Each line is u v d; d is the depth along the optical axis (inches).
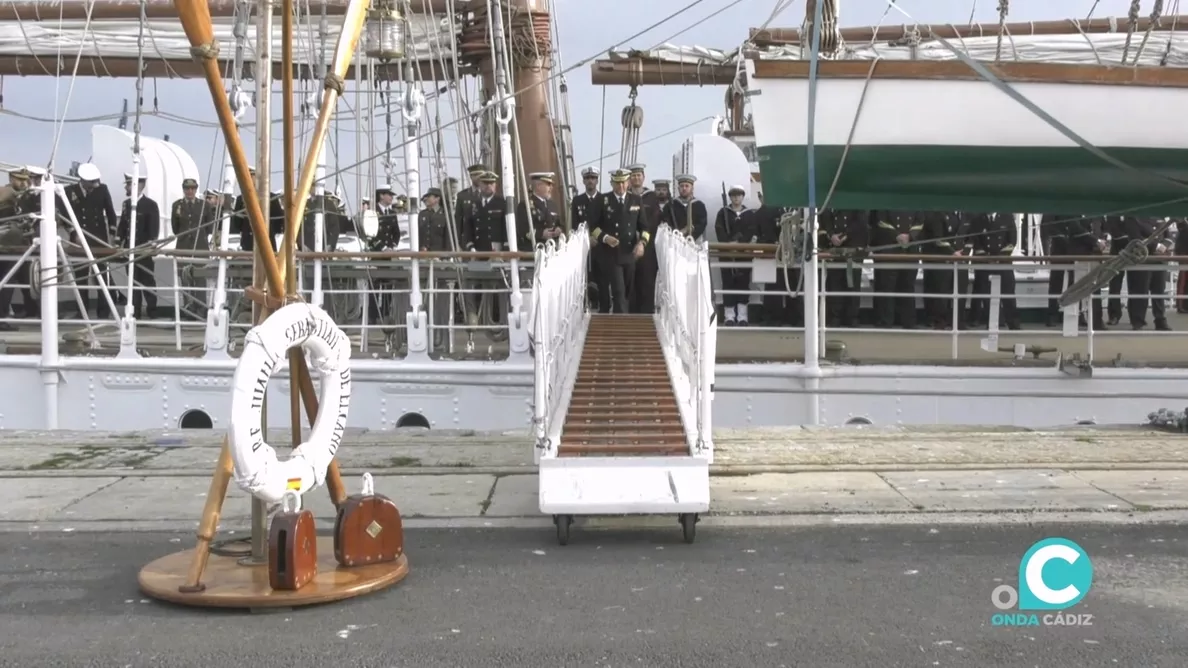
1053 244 484.4
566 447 228.1
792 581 188.9
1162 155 307.3
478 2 491.8
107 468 287.6
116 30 507.8
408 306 427.8
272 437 334.0
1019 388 369.4
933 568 195.9
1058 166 313.0
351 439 329.1
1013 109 305.3
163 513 241.6
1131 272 466.6
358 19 196.9
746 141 593.0
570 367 303.7
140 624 167.9
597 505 210.4
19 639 160.7
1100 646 154.6
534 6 495.8
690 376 263.6
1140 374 367.6
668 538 220.7
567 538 215.9
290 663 149.9
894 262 399.5
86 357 382.9
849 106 310.7
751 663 149.0
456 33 497.0
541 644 157.2
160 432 345.7
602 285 442.3
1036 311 530.0
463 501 252.8
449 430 349.4
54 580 192.9
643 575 193.9
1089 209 336.2
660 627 164.6
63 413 382.0
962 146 310.2
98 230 505.7
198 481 273.7
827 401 370.0
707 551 210.1
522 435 337.7
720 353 394.9
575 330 334.6
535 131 498.3
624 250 436.1
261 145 188.7
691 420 249.8
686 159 558.6
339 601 178.5
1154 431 329.7
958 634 160.4
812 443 311.6
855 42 489.7
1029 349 386.9
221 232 459.2
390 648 155.7
